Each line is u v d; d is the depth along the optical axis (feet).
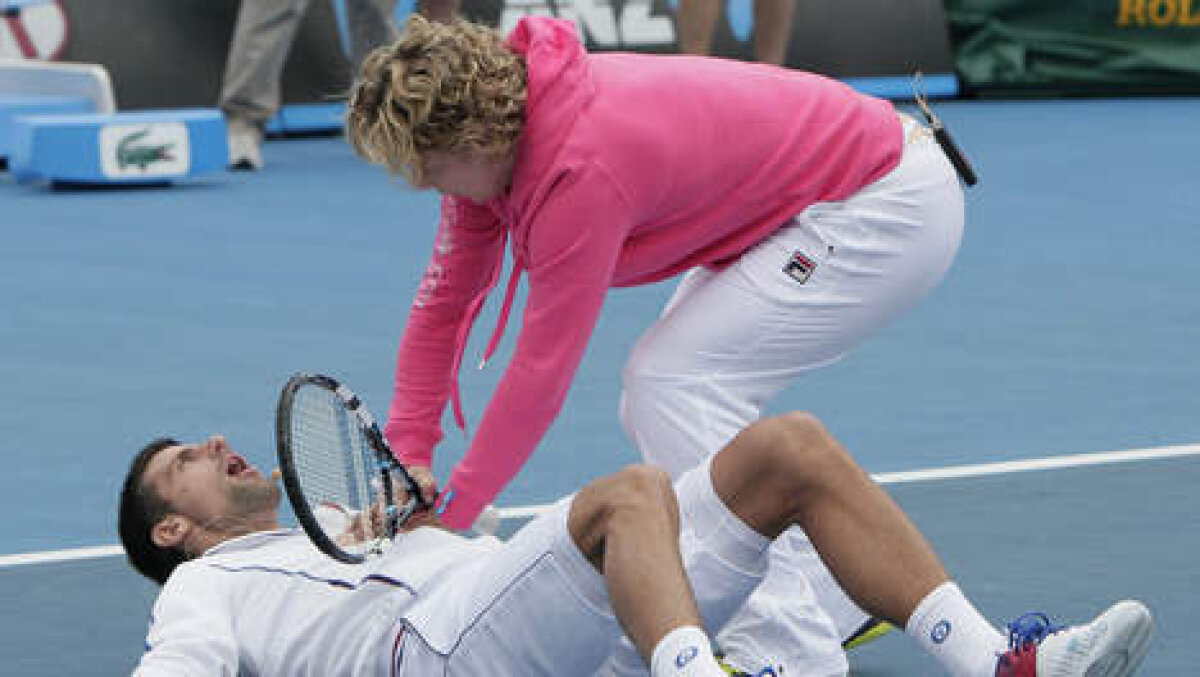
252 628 37.50
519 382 39.86
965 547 53.93
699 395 41.88
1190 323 89.71
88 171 128.67
